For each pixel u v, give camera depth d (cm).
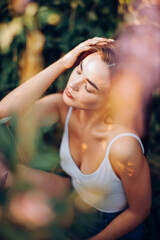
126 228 108
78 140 117
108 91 97
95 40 110
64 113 126
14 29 148
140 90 104
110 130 105
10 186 36
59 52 163
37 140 42
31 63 155
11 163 37
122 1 169
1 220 35
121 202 113
